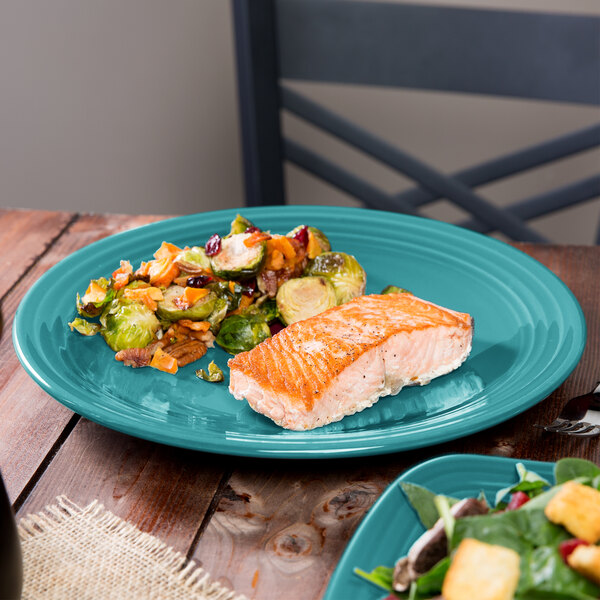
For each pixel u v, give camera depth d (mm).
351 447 736
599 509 662
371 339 804
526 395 768
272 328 888
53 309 862
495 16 1469
